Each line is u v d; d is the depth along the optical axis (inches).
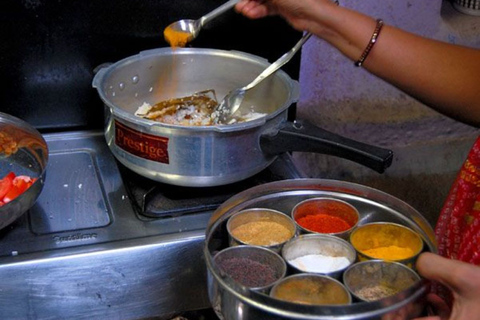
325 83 44.9
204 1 37.9
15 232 31.4
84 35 37.1
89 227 32.0
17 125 34.4
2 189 31.7
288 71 40.6
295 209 30.5
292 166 36.8
